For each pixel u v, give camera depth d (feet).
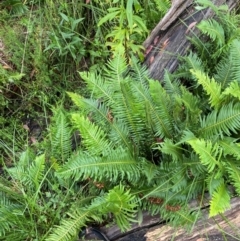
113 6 5.40
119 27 4.98
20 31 5.41
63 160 4.57
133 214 4.29
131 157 4.25
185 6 4.91
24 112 5.33
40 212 4.31
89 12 5.47
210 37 4.83
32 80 5.30
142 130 4.47
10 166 4.98
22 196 4.46
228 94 4.23
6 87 5.23
